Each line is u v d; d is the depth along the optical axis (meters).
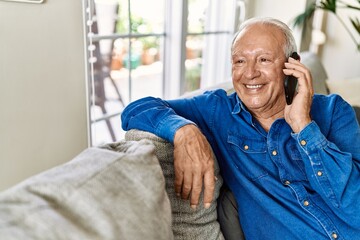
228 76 2.59
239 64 1.00
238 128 1.05
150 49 1.91
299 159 0.99
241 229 1.04
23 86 1.07
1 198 0.48
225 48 2.52
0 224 0.44
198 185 0.83
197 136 0.86
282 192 0.98
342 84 2.45
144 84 1.93
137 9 1.75
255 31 0.98
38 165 1.17
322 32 3.33
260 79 0.98
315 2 3.07
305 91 0.92
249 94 1.01
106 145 0.77
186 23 1.95
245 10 2.54
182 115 1.08
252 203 1.01
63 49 1.17
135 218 0.56
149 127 0.93
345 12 3.20
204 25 2.26
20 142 1.10
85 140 1.33
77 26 1.20
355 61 3.26
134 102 1.05
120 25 1.69
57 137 1.22
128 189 0.59
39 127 1.15
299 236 0.95
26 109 1.09
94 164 0.61
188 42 2.12
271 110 1.04
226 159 1.04
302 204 0.95
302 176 0.99
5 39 0.99
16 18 1.00
